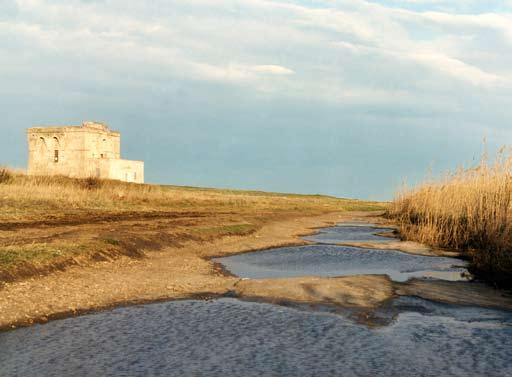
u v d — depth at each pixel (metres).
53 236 20.20
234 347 9.61
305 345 9.74
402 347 9.67
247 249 24.06
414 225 31.42
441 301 13.18
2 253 14.93
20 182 45.62
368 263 20.09
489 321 11.49
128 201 44.53
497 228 20.92
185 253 21.59
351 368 8.64
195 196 58.25
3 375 8.19
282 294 13.65
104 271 16.09
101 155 80.00
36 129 79.19
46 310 11.68
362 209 72.69
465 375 8.39
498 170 24.34
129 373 8.34
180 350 9.42
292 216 48.25
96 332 10.41
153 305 12.62
